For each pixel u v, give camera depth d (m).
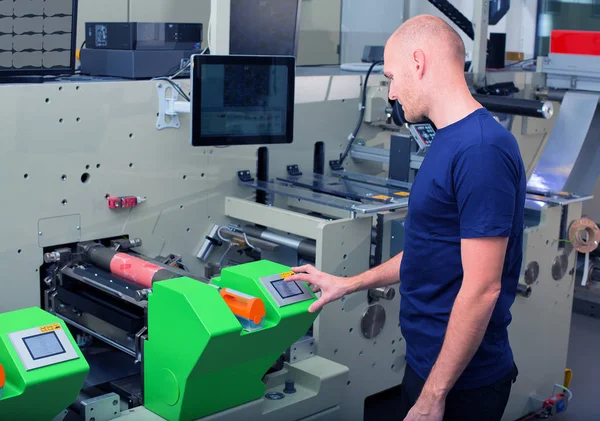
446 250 1.44
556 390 2.72
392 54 1.47
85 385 1.86
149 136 2.09
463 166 1.34
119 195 2.06
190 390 1.58
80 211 1.99
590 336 3.49
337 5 3.52
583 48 2.95
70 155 1.94
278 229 2.17
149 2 2.96
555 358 2.70
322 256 2.03
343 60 3.60
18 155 1.84
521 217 1.46
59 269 1.98
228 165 2.31
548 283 2.54
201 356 1.51
